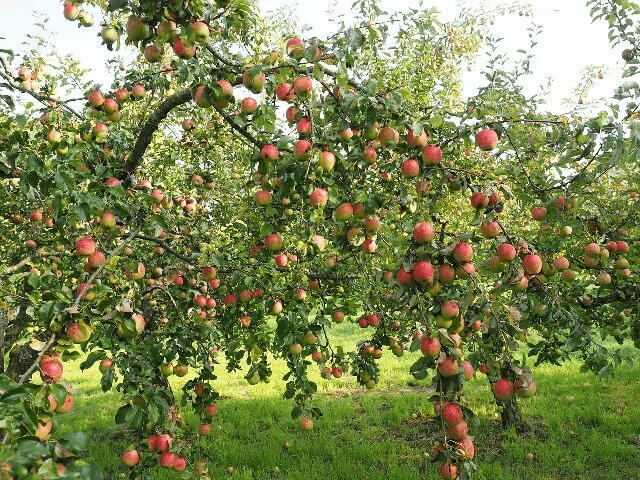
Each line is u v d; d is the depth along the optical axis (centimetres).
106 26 309
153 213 366
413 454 670
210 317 429
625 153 267
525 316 346
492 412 806
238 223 459
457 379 211
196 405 407
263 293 405
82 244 297
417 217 229
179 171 560
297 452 690
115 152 383
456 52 718
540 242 350
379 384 1029
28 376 200
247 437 754
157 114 346
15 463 125
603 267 412
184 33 217
